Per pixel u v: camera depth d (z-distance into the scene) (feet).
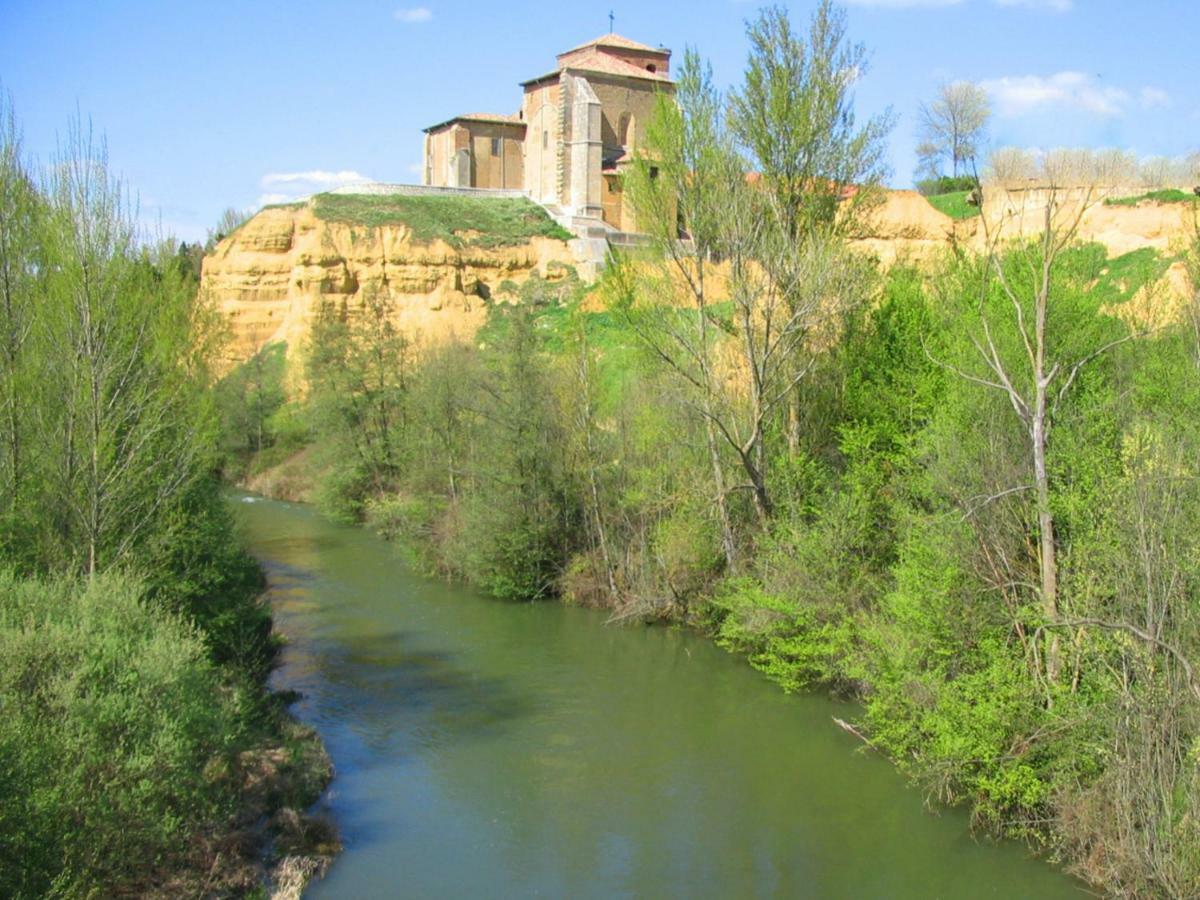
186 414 71.00
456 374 131.13
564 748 64.90
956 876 48.78
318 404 157.89
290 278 226.38
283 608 100.73
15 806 36.86
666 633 91.71
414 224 222.89
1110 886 45.27
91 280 61.72
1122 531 46.75
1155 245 132.67
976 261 73.10
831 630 68.13
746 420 84.94
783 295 79.51
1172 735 42.75
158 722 43.42
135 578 56.39
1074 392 59.21
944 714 53.11
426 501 124.88
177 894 43.62
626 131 245.45
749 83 82.38
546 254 229.25
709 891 47.96
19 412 59.77
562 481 106.83
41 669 42.39
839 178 83.82
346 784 59.31
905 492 69.62
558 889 48.03
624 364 112.06
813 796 57.67
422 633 92.27
